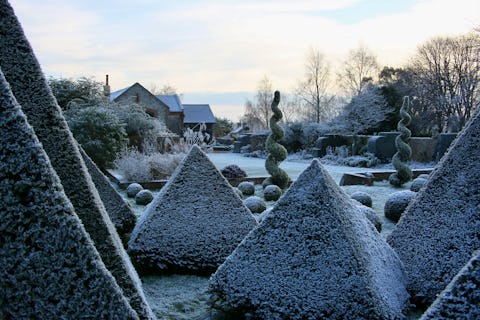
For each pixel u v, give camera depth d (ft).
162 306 13.28
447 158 13.50
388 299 10.71
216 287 11.60
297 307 10.57
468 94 90.38
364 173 40.98
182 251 15.79
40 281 6.94
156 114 120.67
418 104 96.12
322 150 73.61
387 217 25.38
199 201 16.40
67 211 7.21
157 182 39.17
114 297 7.22
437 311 7.56
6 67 10.49
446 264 12.35
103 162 48.52
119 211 18.98
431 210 13.25
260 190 37.01
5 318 6.90
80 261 7.12
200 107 155.94
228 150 119.24
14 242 6.91
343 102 107.14
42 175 7.13
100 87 64.03
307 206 11.44
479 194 12.48
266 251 11.37
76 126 47.98
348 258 10.53
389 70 118.42
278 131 36.96
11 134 7.11
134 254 15.69
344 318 10.17
